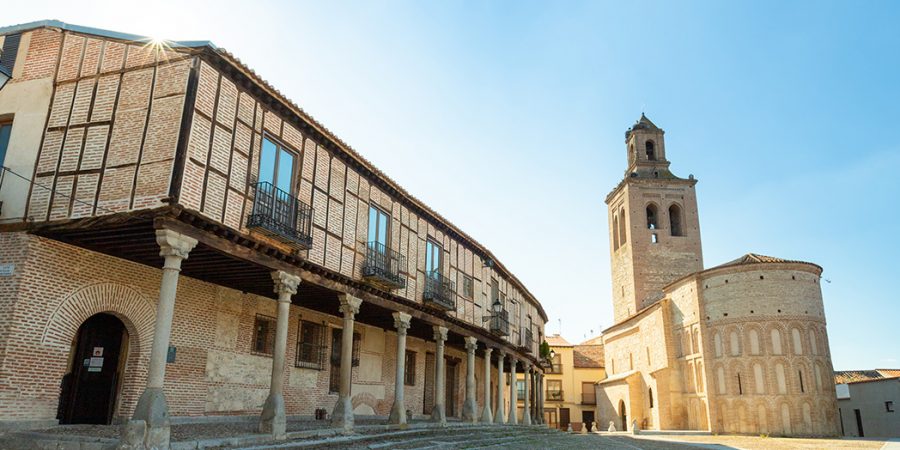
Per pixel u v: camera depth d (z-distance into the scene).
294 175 15.30
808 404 35.69
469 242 25.78
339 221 16.89
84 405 13.73
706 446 26.81
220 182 12.66
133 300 13.96
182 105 12.07
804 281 37.75
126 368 13.91
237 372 16.56
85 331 14.12
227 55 12.77
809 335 36.78
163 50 12.64
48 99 13.24
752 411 36.50
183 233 11.53
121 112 12.57
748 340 37.41
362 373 22.25
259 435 12.32
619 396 51.22
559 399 63.78
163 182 11.62
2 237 12.24
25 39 13.90
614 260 62.66
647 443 28.44
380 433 16.41
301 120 15.33
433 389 28.02
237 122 13.38
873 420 41.97
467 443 17.33
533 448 19.31
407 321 19.86
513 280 32.12
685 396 41.78
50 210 12.32
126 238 12.37
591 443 25.61
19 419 11.55
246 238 12.95
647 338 47.94
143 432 9.91
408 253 20.83
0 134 13.49
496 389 37.59
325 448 12.98
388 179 19.31
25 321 11.79
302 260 14.73
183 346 14.97
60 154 12.70
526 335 34.56
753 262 38.78
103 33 13.21
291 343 18.80
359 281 17.27
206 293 15.87
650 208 60.06
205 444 10.94
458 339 26.67
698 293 40.62
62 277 12.54
